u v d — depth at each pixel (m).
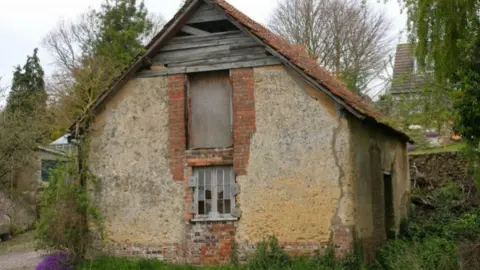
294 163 12.56
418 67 12.09
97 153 14.09
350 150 12.26
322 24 37.47
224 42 13.46
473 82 10.52
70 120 30.48
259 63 13.06
